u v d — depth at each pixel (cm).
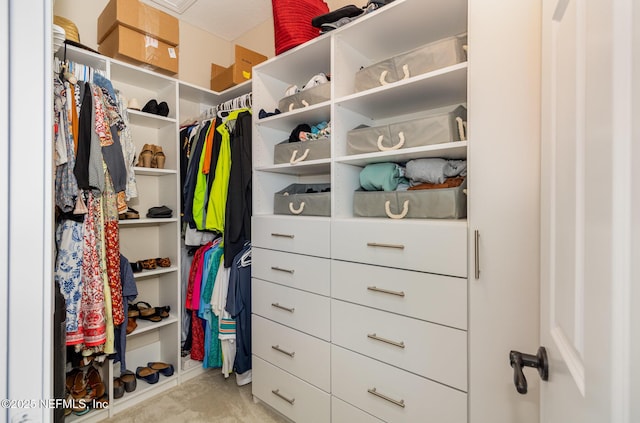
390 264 123
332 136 149
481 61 98
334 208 149
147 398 190
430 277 112
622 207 30
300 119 178
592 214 37
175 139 215
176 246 214
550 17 60
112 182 163
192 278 212
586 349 39
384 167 144
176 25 208
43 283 35
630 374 28
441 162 129
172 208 219
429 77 118
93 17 204
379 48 158
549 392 59
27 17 33
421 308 114
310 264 153
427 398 113
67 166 141
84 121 148
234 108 218
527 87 91
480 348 99
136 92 221
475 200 100
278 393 169
